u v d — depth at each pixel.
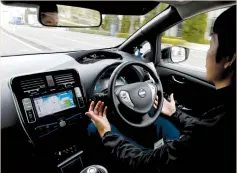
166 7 1.93
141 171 1.09
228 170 0.85
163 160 0.99
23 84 1.38
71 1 1.07
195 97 2.16
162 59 2.39
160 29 2.12
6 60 1.65
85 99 1.60
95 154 1.63
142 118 1.42
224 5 1.58
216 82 0.89
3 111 1.36
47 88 1.46
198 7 1.67
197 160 0.89
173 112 1.50
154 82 1.52
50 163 1.50
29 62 1.65
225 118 0.83
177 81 2.25
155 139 1.75
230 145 0.83
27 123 1.36
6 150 1.40
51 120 1.46
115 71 1.37
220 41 0.83
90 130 1.67
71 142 1.58
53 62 1.70
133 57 2.17
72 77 1.56
